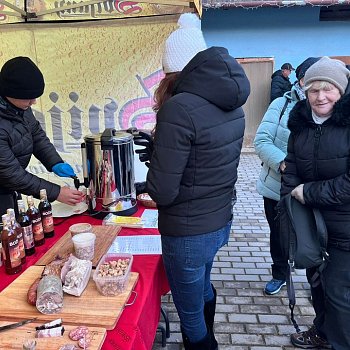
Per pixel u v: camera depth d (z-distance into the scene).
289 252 1.90
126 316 1.28
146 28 3.21
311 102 1.75
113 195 2.09
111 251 1.74
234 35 7.16
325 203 1.74
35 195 1.97
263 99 7.49
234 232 4.06
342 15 6.93
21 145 2.01
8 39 3.27
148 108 3.40
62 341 1.10
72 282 1.33
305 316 2.61
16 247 1.54
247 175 6.32
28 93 1.87
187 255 1.55
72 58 3.32
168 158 1.38
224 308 2.72
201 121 1.38
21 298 1.32
